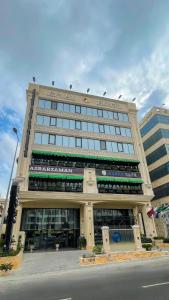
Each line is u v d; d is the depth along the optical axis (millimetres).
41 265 14805
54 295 8203
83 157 28531
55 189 25875
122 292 8039
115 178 28531
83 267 13594
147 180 30203
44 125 29359
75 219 26578
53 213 25953
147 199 28484
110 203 28031
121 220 28406
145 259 15852
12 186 18125
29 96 30484
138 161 31266
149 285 8773
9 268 12102
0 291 9086
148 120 39750
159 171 34969
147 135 39594
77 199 25578
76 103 32781
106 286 9055
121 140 32531
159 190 34375
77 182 27188
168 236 29062
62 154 27734
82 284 9664
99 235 26344
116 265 14008
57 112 30953
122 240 17375
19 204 23312
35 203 25359
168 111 38906
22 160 25906
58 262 15805
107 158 29734
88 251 21625
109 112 34469
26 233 23938
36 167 26016
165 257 16359
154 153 36938
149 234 26562
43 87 32062
